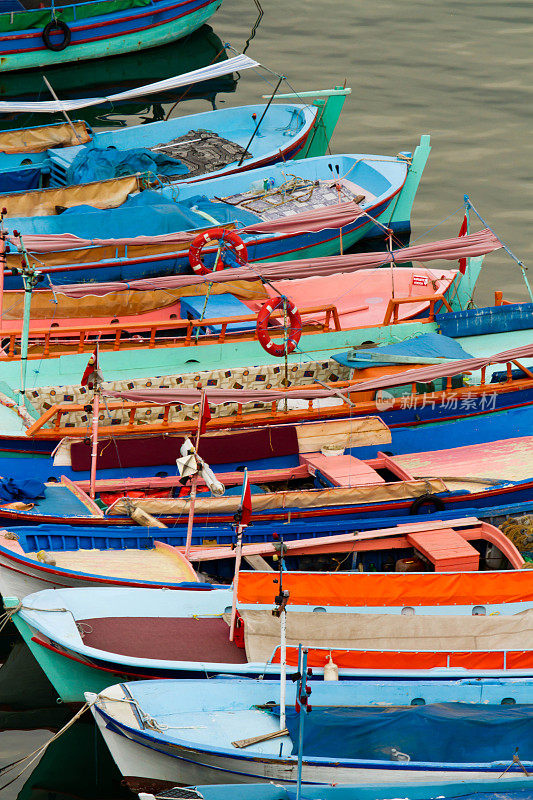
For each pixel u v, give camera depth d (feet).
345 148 368.89
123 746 160.35
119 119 392.06
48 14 422.00
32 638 178.81
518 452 232.32
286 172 326.65
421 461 229.45
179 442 220.64
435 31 456.45
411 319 266.98
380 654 174.09
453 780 152.05
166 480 215.51
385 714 160.04
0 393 229.86
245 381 241.35
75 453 217.36
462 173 360.07
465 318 258.37
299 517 207.82
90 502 204.33
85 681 177.58
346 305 281.95
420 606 178.50
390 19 469.57
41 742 176.65
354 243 322.14
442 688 166.91
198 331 249.96
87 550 195.72
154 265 271.49
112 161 317.42
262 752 155.02
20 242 240.32
